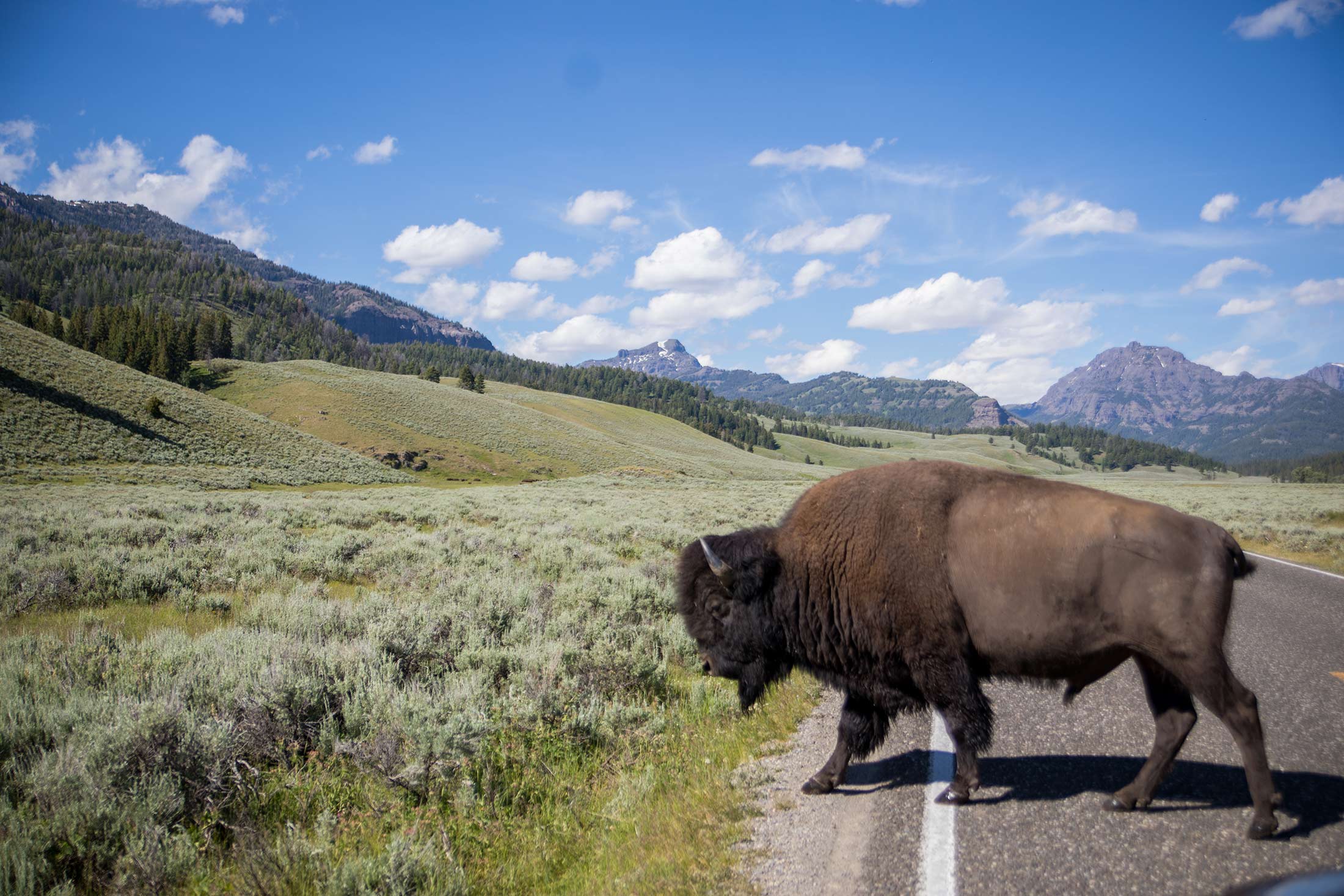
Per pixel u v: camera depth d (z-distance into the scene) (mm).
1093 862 2883
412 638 6004
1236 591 10141
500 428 91062
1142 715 4812
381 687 4773
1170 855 2902
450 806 3807
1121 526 3188
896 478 3715
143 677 4902
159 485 37969
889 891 2771
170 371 95000
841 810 3543
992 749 4289
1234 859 2848
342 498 28875
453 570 10203
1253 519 22891
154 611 8031
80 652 5371
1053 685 3473
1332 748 4078
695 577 4031
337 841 3309
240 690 4531
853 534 3648
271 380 94375
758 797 3764
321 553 11391
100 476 37438
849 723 3818
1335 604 9148
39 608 7953
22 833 3043
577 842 3516
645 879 3031
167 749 3693
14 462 37312
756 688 4035
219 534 13391
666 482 61969
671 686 6047
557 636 6742
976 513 3453
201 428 52969
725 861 3105
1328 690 5297
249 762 4051
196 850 3160
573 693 5180
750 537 3990
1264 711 4809
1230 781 3621
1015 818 3309
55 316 120312
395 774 3885
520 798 3961
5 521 13820
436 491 41938
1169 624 3059
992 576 3350
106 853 3076
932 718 4973
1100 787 3625
